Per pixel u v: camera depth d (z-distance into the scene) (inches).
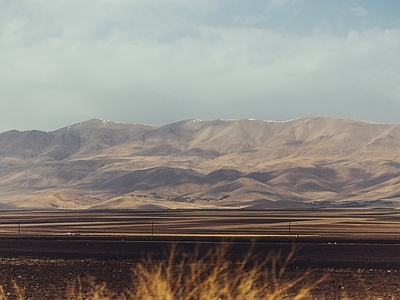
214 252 2573.8
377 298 1608.0
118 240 3444.9
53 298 1627.7
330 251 2716.5
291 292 1589.6
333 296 1616.6
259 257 2422.5
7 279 1974.7
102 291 1589.6
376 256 2554.1
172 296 1013.2
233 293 1060.5
